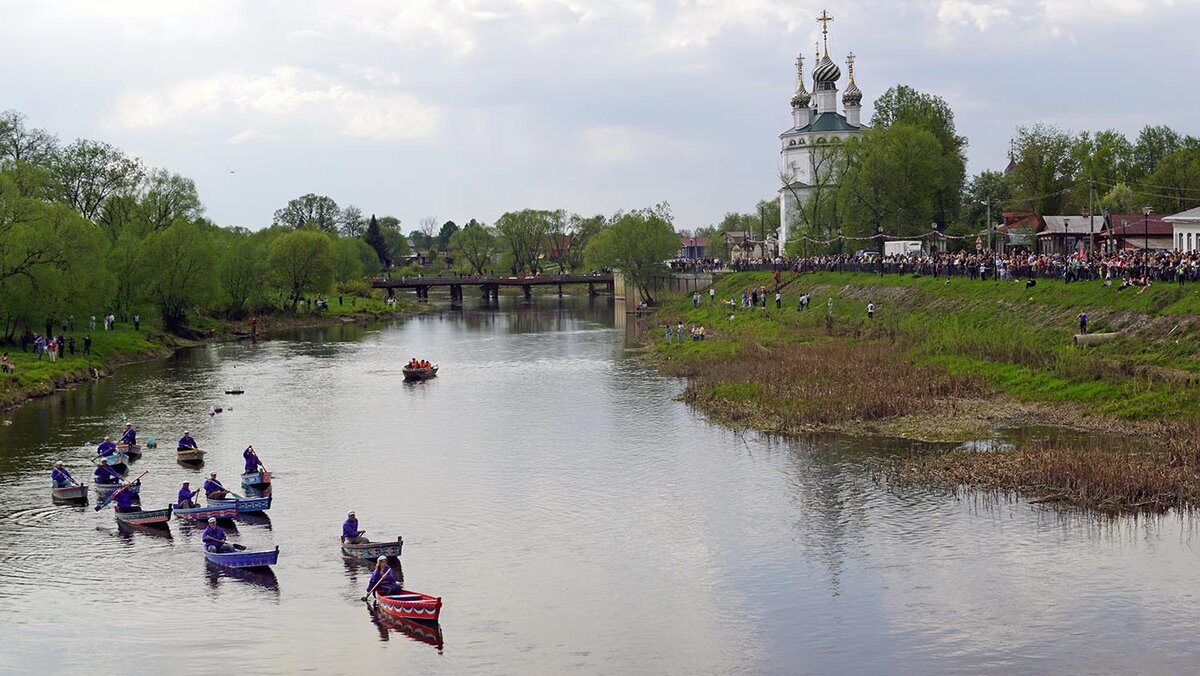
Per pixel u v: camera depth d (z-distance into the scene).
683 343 122.06
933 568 46.69
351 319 190.25
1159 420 66.50
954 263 119.19
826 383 82.62
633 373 106.44
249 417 84.38
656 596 44.75
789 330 117.88
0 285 106.50
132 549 51.84
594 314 197.75
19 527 55.25
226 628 42.28
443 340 149.25
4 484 63.31
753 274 173.62
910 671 37.66
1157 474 55.16
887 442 67.94
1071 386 74.81
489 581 46.81
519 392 95.56
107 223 150.50
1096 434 66.25
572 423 79.50
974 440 66.88
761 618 42.34
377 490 61.31
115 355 121.44
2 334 116.44
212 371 114.12
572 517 55.44
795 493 58.22
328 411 87.06
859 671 37.78
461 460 68.19
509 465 66.50
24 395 92.88
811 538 51.03
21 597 45.62
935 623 41.31
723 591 45.09
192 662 39.34
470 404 89.50
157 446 73.38
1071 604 42.56
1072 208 170.12
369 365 119.31
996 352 85.38
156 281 139.38
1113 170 174.38
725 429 74.88
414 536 52.91
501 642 40.69
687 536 52.00
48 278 107.75
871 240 164.50
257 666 38.97
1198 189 153.12
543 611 43.47
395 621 42.69
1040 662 38.00
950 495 56.69
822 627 41.34
